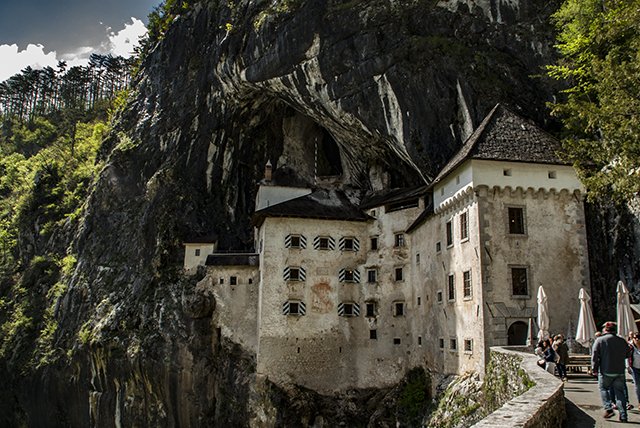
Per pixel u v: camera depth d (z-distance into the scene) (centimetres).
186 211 5694
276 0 5047
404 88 4094
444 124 3909
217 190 5962
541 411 1020
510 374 1972
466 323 2975
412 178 4569
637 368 1335
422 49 4072
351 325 4262
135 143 6581
